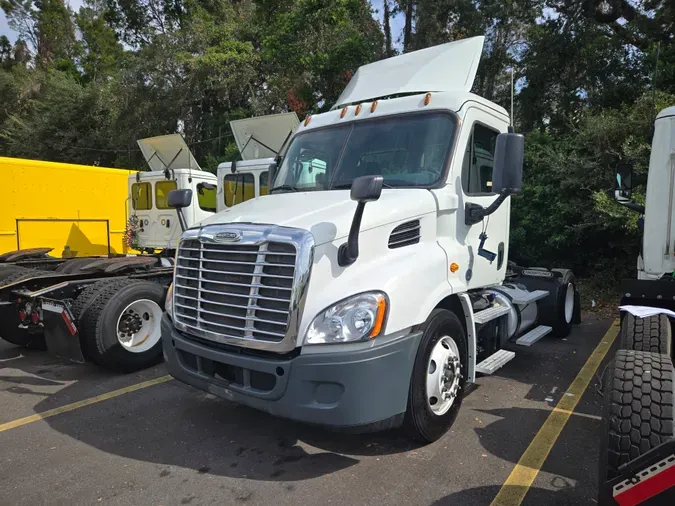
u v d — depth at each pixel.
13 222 9.96
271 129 10.02
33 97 34.41
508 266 7.86
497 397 5.15
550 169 11.66
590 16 14.81
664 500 2.21
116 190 11.59
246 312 3.57
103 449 4.09
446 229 4.32
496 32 17.83
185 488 3.49
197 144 24.91
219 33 24.00
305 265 3.38
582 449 4.02
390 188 4.39
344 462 3.82
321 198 4.24
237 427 4.49
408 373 3.56
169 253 9.49
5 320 6.72
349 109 5.12
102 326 5.66
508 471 3.68
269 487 3.49
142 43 31.19
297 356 3.38
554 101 16.27
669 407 2.52
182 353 4.14
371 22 22.34
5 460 3.91
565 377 5.80
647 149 9.77
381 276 3.55
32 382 5.74
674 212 4.64
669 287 4.27
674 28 13.12
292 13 20.48
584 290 11.13
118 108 25.70
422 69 5.33
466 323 4.36
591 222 10.63
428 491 3.41
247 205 4.44
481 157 4.87
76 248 10.89
